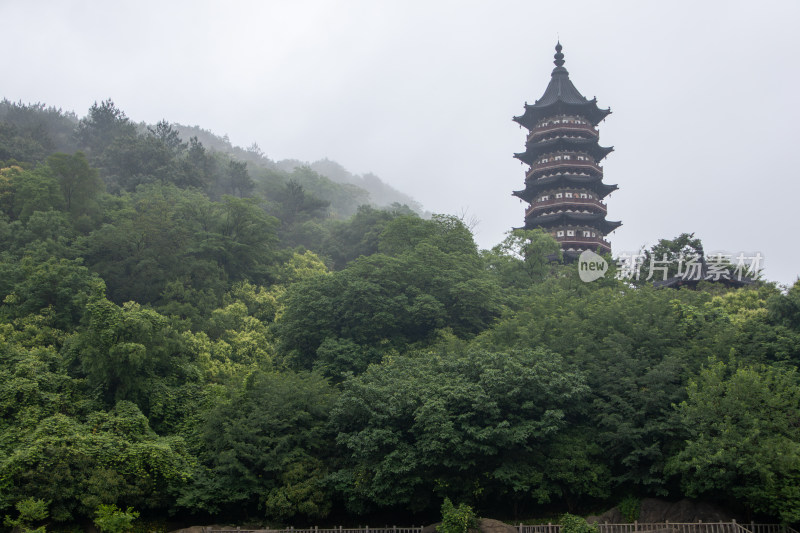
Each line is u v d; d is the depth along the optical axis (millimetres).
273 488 38875
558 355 41312
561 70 99562
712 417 35219
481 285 54688
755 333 42812
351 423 40969
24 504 33688
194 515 39875
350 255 104438
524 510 39812
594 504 39625
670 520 36312
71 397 43281
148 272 67688
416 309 52312
